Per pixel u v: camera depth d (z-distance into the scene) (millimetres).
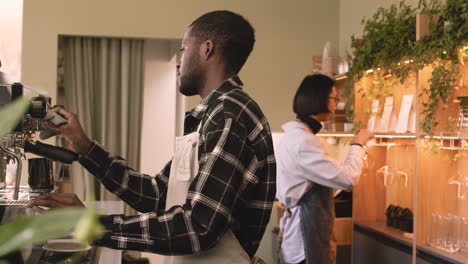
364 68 3316
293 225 2896
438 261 2609
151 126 5617
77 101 4527
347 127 3891
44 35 4219
